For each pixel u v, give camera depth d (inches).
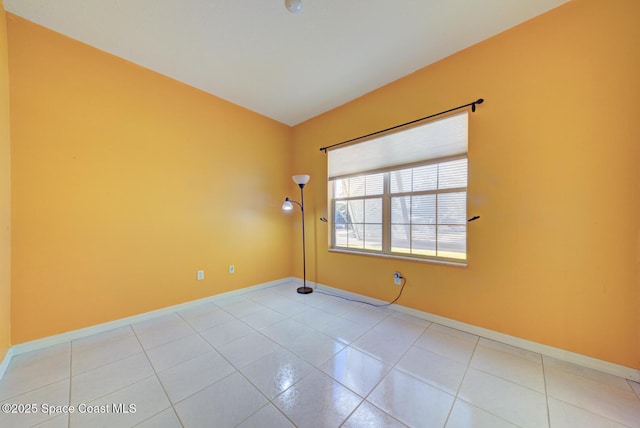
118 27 76.9
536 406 54.3
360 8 69.5
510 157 78.1
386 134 108.3
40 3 68.1
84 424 49.4
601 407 53.8
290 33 79.2
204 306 113.7
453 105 89.2
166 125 104.1
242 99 122.7
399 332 88.2
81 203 84.7
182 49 87.0
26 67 74.9
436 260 98.3
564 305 70.6
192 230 112.5
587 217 67.1
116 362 70.3
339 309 110.0
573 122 68.5
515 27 76.5
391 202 112.2
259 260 139.7
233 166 127.6
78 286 84.2
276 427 48.9
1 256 66.2
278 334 87.1
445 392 58.5
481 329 84.8
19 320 74.2
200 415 51.8
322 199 138.6
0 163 65.4
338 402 55.4
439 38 81.6
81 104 84.4
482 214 83.7
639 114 60.7
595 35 65.3
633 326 62.2
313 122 142.8
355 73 100.8
